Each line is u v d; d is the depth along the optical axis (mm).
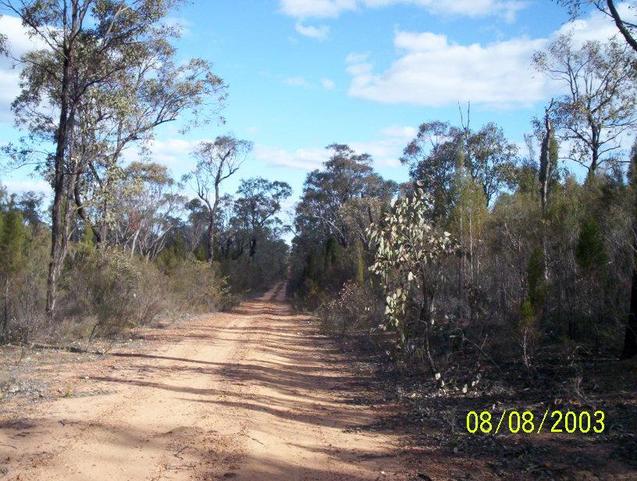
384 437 7949
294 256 69875
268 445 7152
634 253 10836
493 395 9750
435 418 8742
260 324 27078
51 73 19484
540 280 12961
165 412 8617
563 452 6594
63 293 17891
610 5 11266
